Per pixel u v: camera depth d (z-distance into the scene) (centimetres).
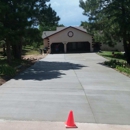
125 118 609
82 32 3962
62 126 540
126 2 1877
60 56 3095
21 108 685
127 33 2005
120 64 1908
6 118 595
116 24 1981
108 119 600
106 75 1380
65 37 3972
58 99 796
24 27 1634
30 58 2727
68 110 671
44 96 836
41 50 3831
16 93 879
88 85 1059
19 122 565
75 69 1672
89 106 716
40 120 582
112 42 2430
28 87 993
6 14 1534
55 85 1047
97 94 879
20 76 1311
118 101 779
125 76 1341
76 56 3045
